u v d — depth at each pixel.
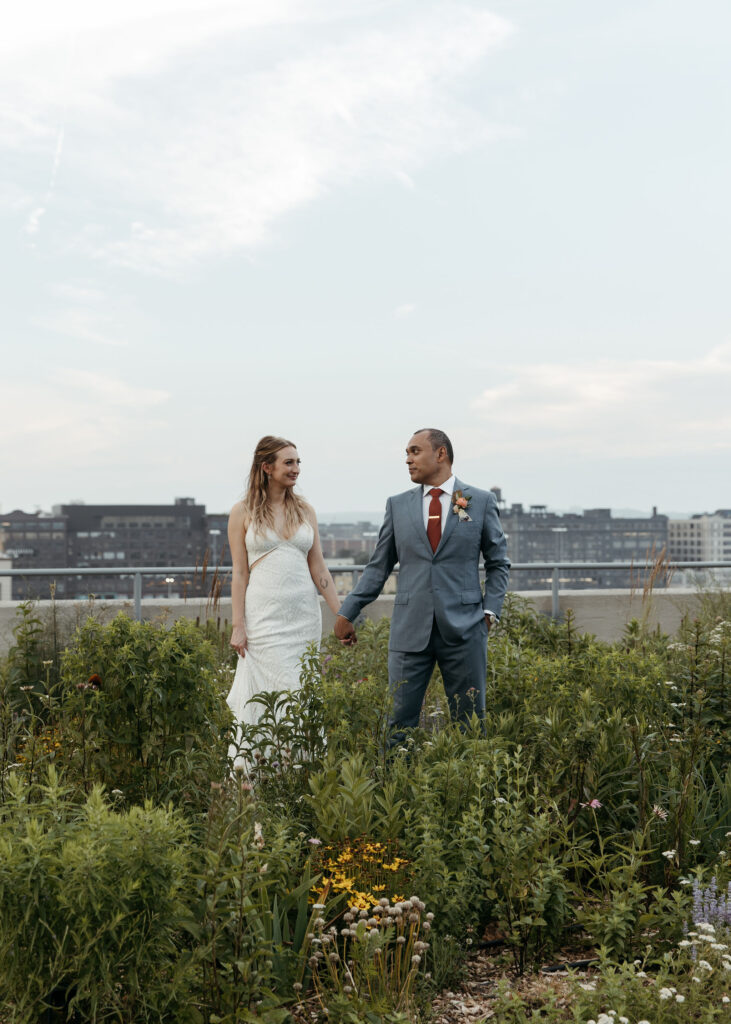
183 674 4.26
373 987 2.81
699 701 4.95
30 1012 2.25
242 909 2.45
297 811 3.70
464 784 3.62
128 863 2.31
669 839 3.73
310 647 4.48
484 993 3.06
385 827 3.35
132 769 4.21
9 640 7.86
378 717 4.30
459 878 3.22
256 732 4.01
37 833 2.37
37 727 4.99
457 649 4.93
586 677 5.39
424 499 5.03
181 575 8.18
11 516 87.62
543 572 9.64
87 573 8.02
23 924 2.22
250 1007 2.46
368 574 5.26
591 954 3.35
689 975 2.86
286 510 5.23
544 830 3.38
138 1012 2.37
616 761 4.02
